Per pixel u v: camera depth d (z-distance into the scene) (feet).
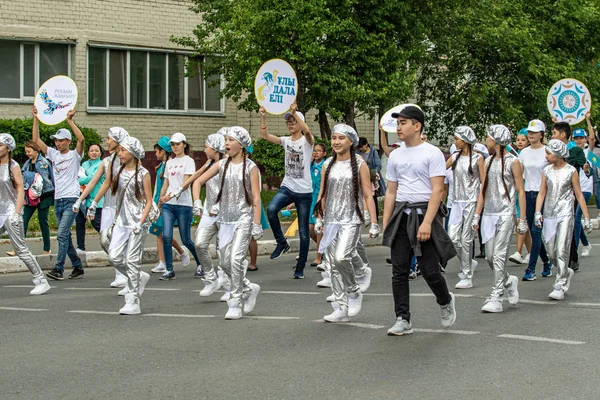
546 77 86.33
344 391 20.13
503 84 87.61
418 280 39.55
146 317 30.68
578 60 93.09
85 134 74.64
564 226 33.35
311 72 67.00
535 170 39.55
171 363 23.18
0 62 76.23
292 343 25.54
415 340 25.68
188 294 36.60
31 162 46.34
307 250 41.47
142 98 83.51
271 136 42.32
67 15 78.48
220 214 30.55
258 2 63.77
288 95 45.44
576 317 29.40
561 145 33.42
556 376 21.34
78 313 31.71
